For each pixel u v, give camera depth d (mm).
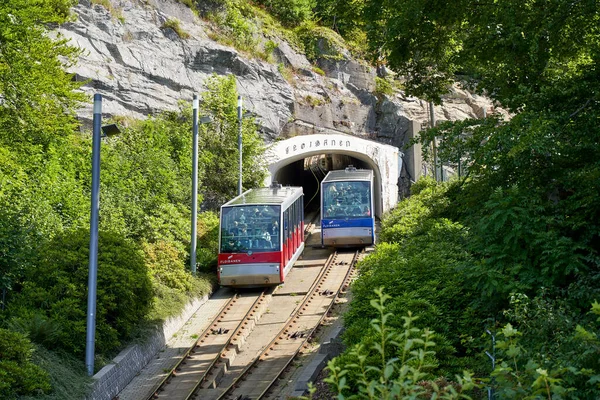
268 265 28344
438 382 12875
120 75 38656
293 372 20578
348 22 24172
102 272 20531
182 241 30078
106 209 26609
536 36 17391
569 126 17016
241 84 44750
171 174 31719
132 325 21844
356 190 35562
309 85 48688
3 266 19031
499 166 17531
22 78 26188
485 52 19766
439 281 18656
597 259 14797
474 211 18641
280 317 26141
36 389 16000
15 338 16094
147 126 34281
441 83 22703
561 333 12039
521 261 15711
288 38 51375
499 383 8523
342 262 33344
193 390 19203
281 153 41750
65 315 19047
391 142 49625
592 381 8203
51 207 24219
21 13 25859
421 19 20125
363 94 50594
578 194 15906
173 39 42469
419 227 28219
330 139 43031
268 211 29188
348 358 15062
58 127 28484
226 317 26047
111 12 40094
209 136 36875
